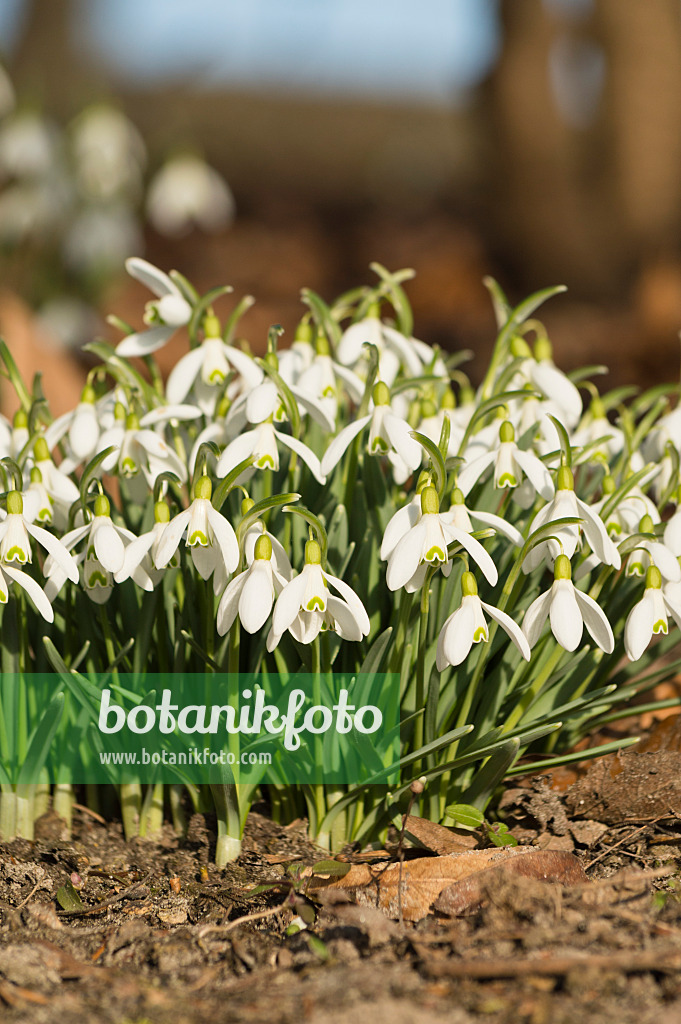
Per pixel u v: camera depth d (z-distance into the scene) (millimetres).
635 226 3623
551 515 1132
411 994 1090
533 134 3684
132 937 1131
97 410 1194
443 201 6512
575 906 1125
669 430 1208
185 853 1172
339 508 1162
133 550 1126
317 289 4750
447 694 1164
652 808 1175
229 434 1159
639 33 3539
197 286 4730
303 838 1175
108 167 2340
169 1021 1085
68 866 1165
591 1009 1080
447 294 3973
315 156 7516
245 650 1175
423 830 1158
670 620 1203
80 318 2424
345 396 1224
